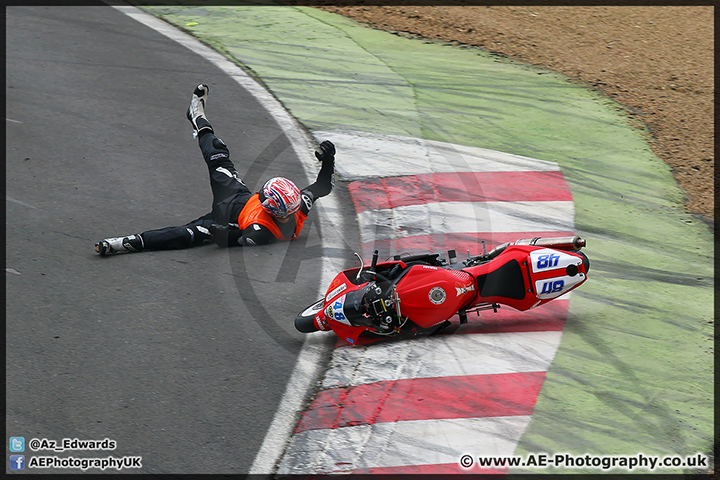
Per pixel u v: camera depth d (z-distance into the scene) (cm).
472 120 3322
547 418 1592
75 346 1838
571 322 1964
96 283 2119
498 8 4772
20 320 1930
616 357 1808
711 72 3959
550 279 1816
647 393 1675
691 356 1817
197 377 1748
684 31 4538
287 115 3316
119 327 1922
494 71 3881
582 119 3375
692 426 1572
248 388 1720
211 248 2372
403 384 1720
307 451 1527
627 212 2605
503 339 1888
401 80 3709
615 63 4047
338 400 1681
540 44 4253
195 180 2773
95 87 3506
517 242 1911
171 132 3138
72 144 2981
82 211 2506
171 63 3822
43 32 4144
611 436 1541
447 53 4091
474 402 1647
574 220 2530
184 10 4616
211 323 1962
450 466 1464
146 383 1719
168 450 1524
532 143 3127
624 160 3011
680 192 2772
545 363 1781
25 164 2803
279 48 4062
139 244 2270
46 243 2311
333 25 4422
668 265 2270
